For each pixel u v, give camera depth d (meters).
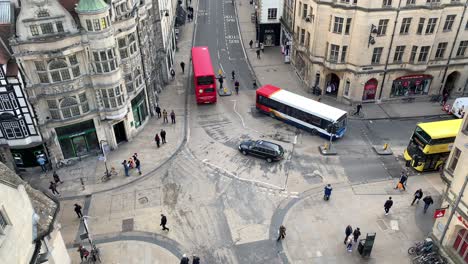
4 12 33.19
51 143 38.06
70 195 36.41
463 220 26.81
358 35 45.91
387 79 49.38
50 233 23.91
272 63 63.09
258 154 40.59
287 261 29.97
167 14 57.00
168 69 56.94
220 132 45.62
